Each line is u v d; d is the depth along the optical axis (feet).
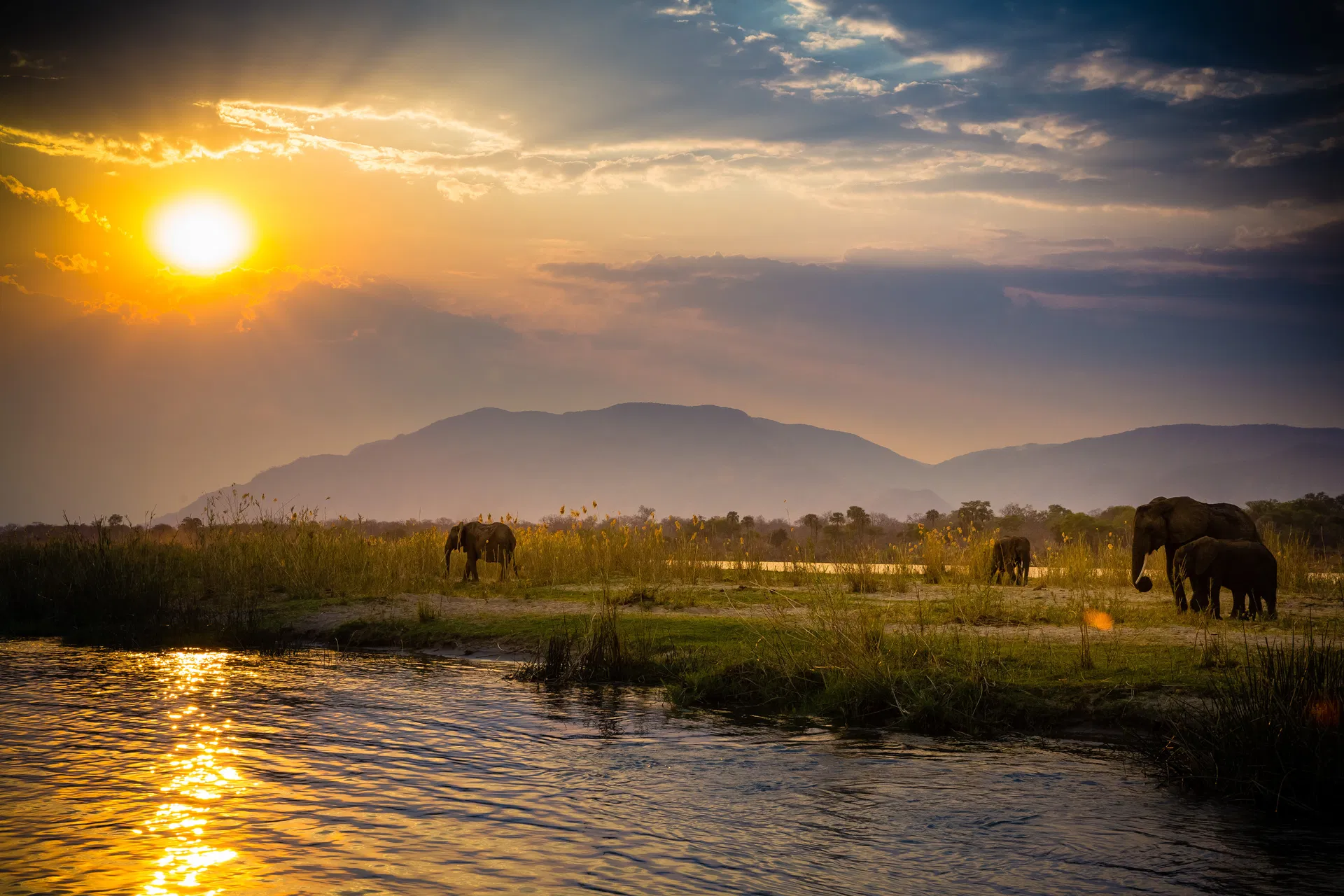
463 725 36.68
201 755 31.71
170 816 25.53
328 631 60.13
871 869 22.44
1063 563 82.84
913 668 40.55
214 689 43.50
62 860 22.21
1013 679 39.04
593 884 21.29
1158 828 25.39
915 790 28.66
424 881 21.30
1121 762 31.71
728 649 47.34
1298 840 24.52
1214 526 62.75
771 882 21.57
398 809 26.37
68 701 40.37
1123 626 51.67
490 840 24.06
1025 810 26.76
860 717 37.65
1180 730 31.50
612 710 39.65
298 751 32.42
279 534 81.92
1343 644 42.22
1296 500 211.82
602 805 27.04
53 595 67.56
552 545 86.12
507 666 50.60
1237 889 21.31
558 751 32.99
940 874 22.22
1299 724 28.27
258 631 59.16
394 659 52.90
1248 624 51.93
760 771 30.66
